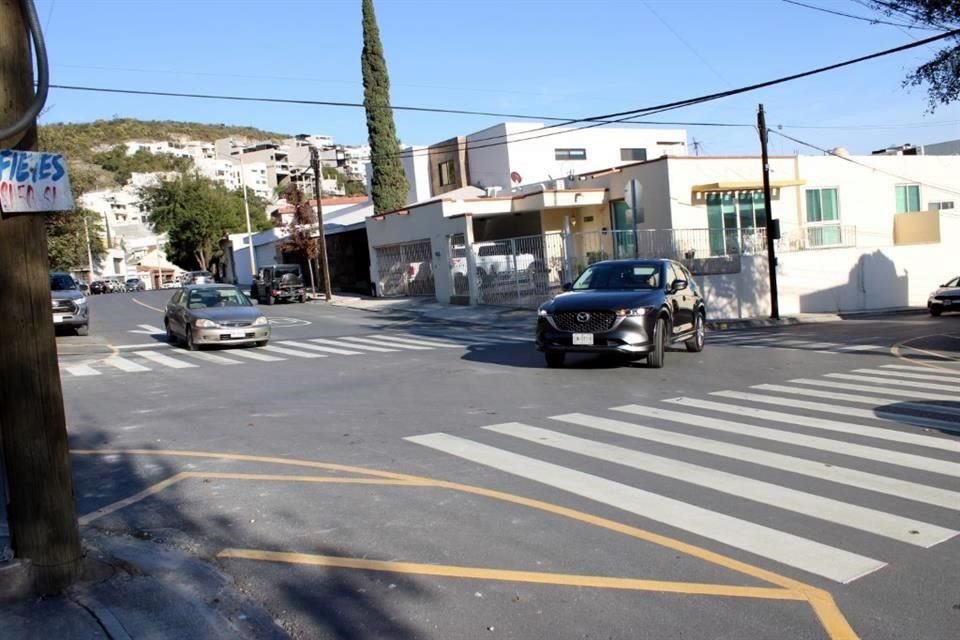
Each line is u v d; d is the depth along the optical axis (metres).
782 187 32.59
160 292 54.06
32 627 4.14
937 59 15.23
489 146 40.91
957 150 48.22
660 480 6.66
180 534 5.84
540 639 4.04
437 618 4.32
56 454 4.61
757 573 4.75
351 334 22.50
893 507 5.85
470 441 8.31
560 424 9.02
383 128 44.34
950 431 8.23
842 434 8.18
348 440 8.59
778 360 14.49
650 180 30.44
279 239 53.53
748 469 6.91
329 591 4.73
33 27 4.36
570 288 14.44
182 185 72.81
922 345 17.28
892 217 37.12
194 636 4.16
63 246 57.34
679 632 4.06
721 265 28.44
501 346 17.83
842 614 4.20
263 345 19.80
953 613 4.19
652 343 12.87
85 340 21.92
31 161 4.40
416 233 35.19
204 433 9.32
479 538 5.48
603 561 5.01
